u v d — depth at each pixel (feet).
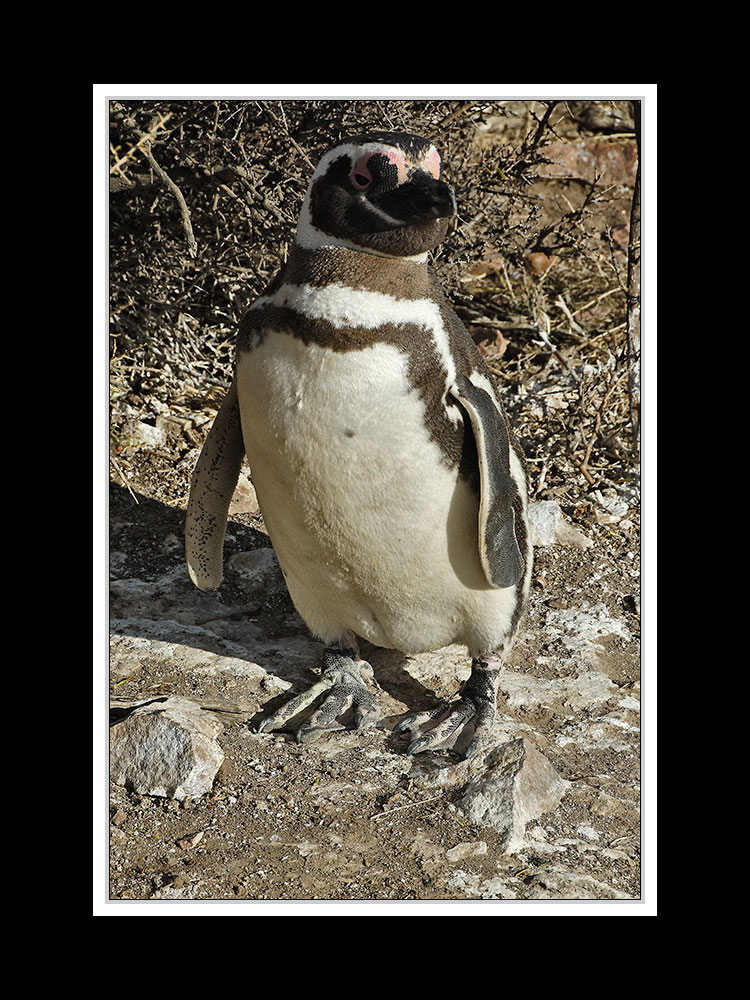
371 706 12.88
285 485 11.14
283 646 14.24
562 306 20.83
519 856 10.78
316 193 10.73
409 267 10.81
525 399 19.30
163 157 17.98
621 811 11.49
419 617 12.07
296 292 10.66
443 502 11.05
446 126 18.60
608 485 17.71
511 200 19.93
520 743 11.93
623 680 13.79
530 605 15.24
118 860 10.53
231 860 10.59
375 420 10.50
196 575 13.17
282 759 12.07
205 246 18.24
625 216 23.80
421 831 11.09
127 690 12.86
